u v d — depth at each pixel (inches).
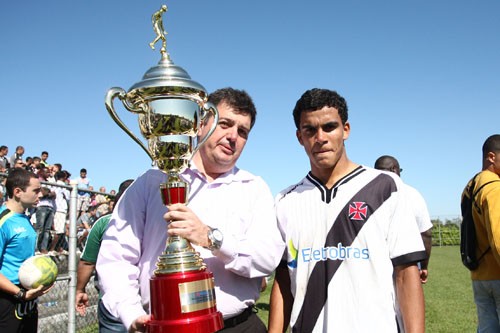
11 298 149.3
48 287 155.3
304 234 89.2
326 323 82.6
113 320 134.0
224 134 84.5
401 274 84.0
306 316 85.1
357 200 86.7
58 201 287.1
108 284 77.2
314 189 91.7
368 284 82.0
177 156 73.1
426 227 150.7
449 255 984.3
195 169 86.9
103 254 79.8
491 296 144.1
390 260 84.4
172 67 74.5
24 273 149.4
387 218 85.5
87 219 315.3
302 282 87.4
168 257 70.1
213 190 86.5
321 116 87.5
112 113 71.4
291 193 95.3
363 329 79.8
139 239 82.0
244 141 88.6
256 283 87.8
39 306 266.1
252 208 87.9
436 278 546.3
